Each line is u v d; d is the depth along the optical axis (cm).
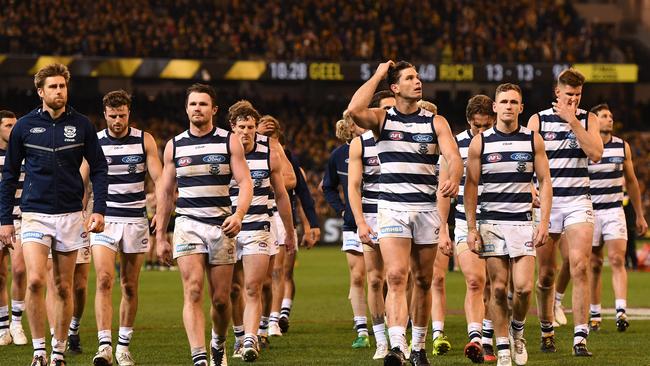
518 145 1673
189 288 1565
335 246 6969
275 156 1922
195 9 7819
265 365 1803
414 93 1630
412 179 1639
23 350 2050
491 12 8294
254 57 7506
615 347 2034
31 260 1627
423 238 1648
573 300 1912
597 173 2327
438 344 1917
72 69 6956
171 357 1941
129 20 7331
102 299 1802
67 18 7244
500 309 1659
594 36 8094
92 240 1844
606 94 9150
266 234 1869
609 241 2338
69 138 1648
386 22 8056
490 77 7669
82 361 1881
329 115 8475
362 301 2091
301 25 7838
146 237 1867
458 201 1873
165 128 7919
